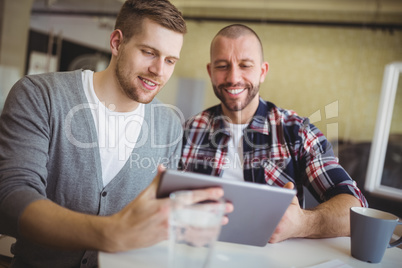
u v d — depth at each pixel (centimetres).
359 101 406
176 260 64
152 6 98
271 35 444
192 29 468
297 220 82
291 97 430
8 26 427
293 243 82
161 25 99
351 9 413
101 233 62
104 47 422
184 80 460
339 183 115
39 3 425
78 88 102
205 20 466
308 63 430
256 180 131
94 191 101
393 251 83
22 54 430
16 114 91
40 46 430
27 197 72
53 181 100
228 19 459
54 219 67
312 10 429
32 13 428
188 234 57
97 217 65
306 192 130
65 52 430
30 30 430
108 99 105
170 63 105
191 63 462
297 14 435
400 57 396
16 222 70
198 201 58
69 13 425
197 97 455
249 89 141
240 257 70
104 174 105
